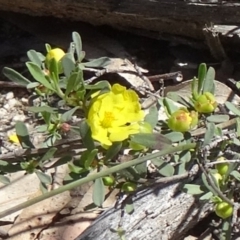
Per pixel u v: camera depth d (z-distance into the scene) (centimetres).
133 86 39
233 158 31
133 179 28
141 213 32
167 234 32
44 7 42
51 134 29
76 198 35
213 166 32
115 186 30
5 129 40
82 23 44
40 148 29
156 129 30
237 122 30
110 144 26
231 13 38
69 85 26
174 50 42
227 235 30
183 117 27
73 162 28
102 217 32
